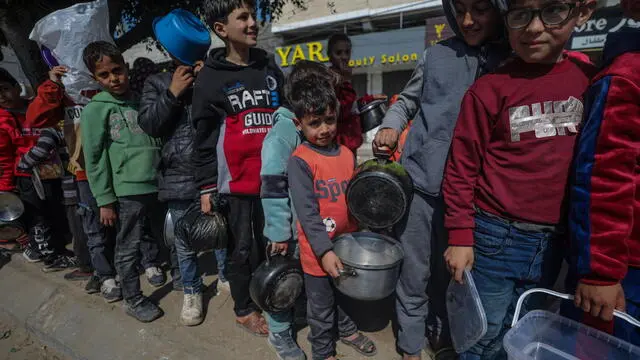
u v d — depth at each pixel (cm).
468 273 132
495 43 147
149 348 217
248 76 190
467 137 131
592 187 103
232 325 227
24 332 275
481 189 134
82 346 237
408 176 158
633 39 104
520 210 124
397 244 173
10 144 313
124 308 251
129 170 225
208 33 214
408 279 171
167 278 294
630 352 102
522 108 121
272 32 1091
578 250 107
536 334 118
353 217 166
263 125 193
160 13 412
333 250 165
